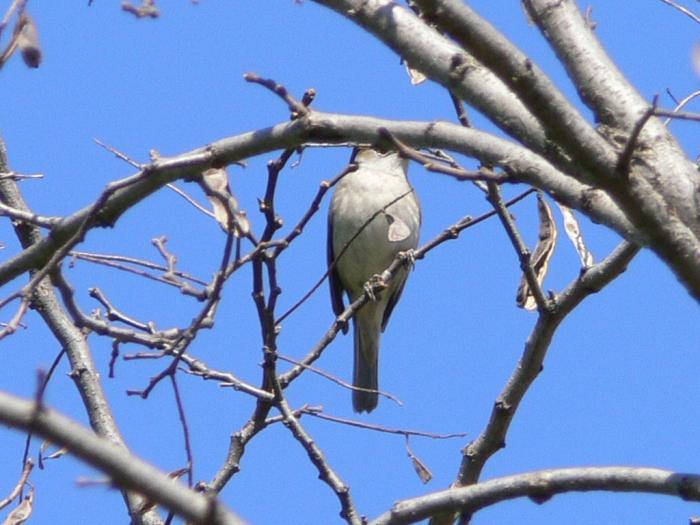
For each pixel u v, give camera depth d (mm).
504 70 6508
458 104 10289
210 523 4898
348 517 9719
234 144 7926
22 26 7812
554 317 10109
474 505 8367
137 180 7926
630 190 6473
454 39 6570
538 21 7711
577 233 10336
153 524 9773
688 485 7539
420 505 8500
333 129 7668
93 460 4906
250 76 7621
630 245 9844
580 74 7504
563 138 6508
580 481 7984
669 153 7223
